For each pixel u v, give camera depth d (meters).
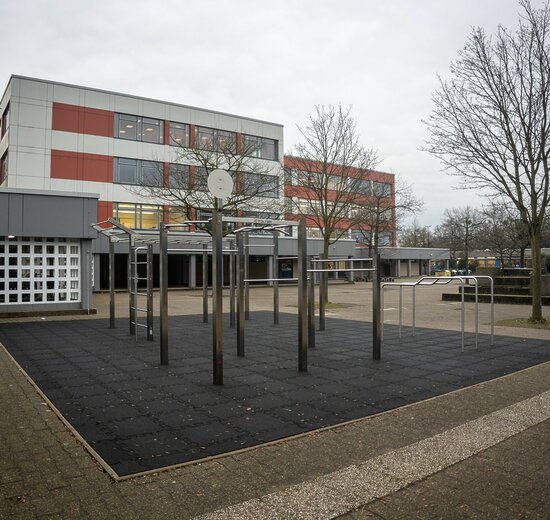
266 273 45.09
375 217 39.16
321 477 3.82
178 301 24.34
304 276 7.71
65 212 16.14
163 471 3.91
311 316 9.90
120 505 3.35
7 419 5.29
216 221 6.99
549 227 27.67
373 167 32.03
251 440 4.62
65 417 5.34
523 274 28.81
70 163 33.94
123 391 6.48
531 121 13.51
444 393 6.45
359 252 58.03
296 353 9.30
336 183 25.97
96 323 14.11
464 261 65.88
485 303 22.16
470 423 5.18
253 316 16.28
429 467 4.04
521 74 13.51
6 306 15.74
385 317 16.41
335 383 6.96
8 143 32.44
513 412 5.58
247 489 3.60
